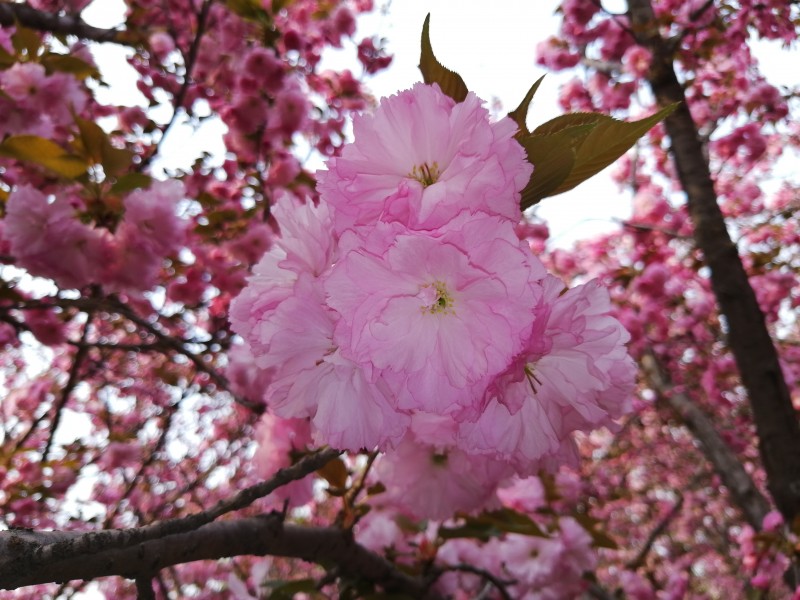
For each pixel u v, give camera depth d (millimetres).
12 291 3131
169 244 2771
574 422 1188
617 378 1185
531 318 926
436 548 2586
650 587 5340
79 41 4430
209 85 5055
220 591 5699
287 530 1722
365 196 980
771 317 6535
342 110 5777
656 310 6180
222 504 1150
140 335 5207
